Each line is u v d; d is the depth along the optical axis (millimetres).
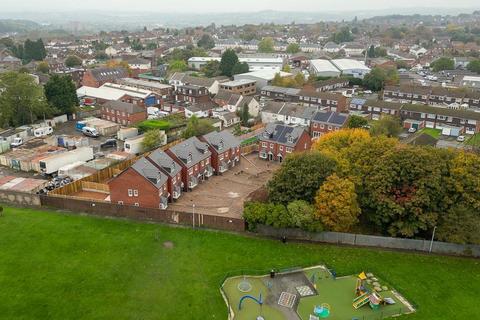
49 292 49094
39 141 102312
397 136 111500
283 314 47406
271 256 57812
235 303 48938
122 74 183000
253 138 111688
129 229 63406
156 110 132375
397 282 53156
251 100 136875
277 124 98250
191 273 53594
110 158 90812
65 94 125875
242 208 72375
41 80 169250
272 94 157500
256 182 83812
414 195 58031
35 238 59812
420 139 101500
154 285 51062
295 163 64812
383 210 59406
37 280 51062
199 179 82688
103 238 60625
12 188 74812
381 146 65438
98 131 113625
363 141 69250
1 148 97125
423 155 59750
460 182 58062
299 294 50781
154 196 68438
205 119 119625
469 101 147750
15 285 50062
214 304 48344
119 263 55031
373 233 63062
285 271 54750
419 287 52344
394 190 60031
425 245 59531
